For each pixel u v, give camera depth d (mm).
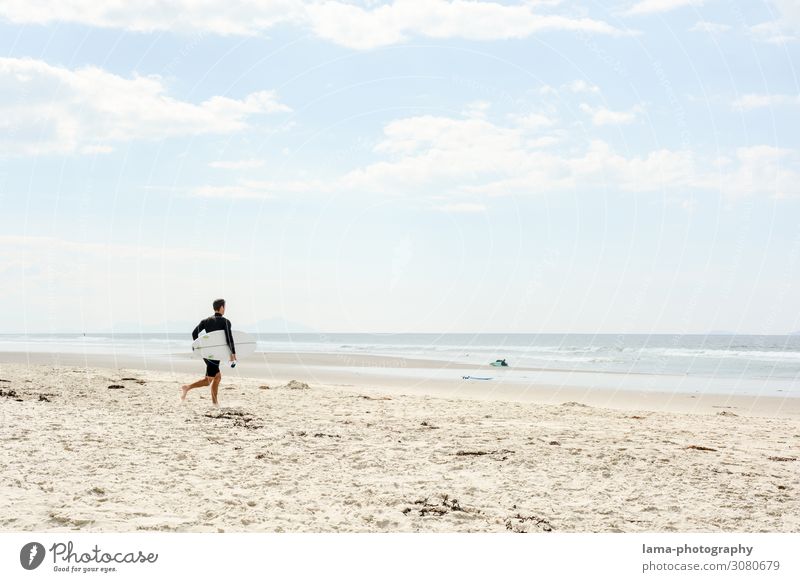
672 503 6441
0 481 5922
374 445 8750
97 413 10281
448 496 6316
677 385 21812
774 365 31516
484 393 18875
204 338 12234
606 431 11039
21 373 18141
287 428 9883
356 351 45250
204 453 7617
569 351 46625
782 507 6430
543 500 6375
